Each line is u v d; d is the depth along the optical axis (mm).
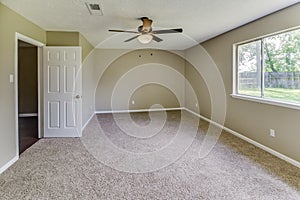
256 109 4164
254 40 4273
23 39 3840
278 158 3508
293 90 3361
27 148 4062
